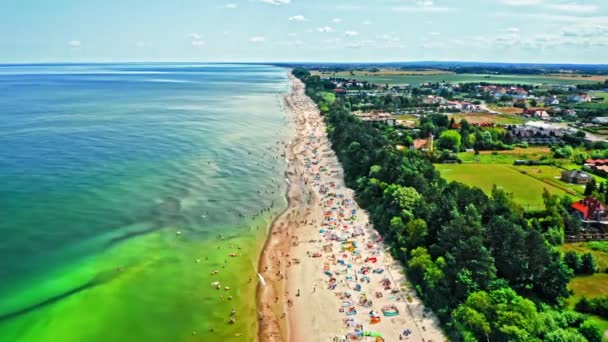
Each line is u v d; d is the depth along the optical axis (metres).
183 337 73.38
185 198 131.88
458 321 70.81
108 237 104.81
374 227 113.75
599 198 125.56
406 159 145.00
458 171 160.50
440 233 91.62
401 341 71.19
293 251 102.06
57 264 92.12
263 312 80.00
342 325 75.69
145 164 162.88
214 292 85.81
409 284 87.06
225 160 173.50
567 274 78.81
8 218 110.44
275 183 149.00
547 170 162.12
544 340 64.56
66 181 139.62
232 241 106.50
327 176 157.88
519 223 96.19
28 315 76.12
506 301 70.56
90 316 77.00
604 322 71.69
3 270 88.56
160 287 86.56
